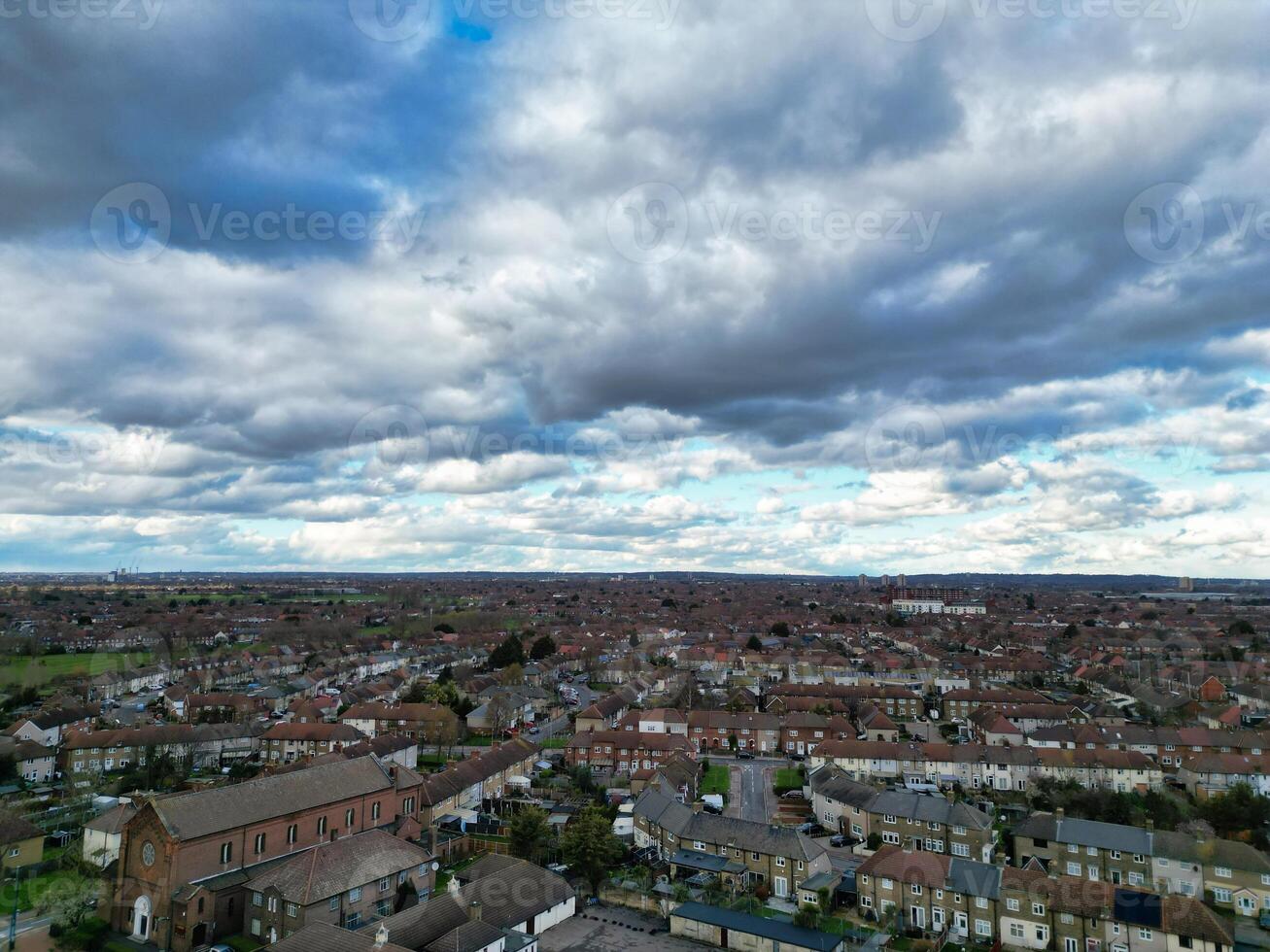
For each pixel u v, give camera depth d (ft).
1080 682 640.17
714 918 230.48
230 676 655.35
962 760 406.21
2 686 557.74
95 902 223.51
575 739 444.96
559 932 232.73
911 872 246.06
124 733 410.72
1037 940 226.38
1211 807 306.76
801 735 479.82
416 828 293.84
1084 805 322.14
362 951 185.16
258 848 239.30
